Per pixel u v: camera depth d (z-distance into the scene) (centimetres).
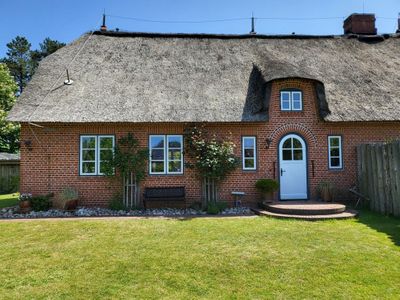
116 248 730
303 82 1366
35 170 1290
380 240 782
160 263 634
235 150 1346
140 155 1298
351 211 1134
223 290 518
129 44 1638
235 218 1066
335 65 1572
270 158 1355
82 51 1554
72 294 506
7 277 573
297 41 1748
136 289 522
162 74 1468
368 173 1241
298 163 1365
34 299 491
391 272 583
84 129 1312
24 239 811
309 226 935
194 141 1299
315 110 1376
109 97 1330
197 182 1334
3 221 1023
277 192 1343
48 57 1526
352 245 742
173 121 1269
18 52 4547
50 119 1226
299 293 506
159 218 1066
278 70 1334
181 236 827
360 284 536
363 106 1367
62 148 1304
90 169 1317
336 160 1379
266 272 590
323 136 1374
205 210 1234
